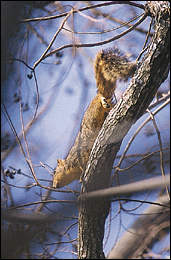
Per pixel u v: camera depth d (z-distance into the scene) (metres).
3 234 4.69
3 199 6.66
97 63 6.56
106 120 5.63
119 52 6.61
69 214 5.47
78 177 6.62
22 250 4.82
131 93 5.44
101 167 5.59
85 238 5.89
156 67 5.29
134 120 5.50
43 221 5.10
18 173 6.96
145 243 8.95
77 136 6.74
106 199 5.58
